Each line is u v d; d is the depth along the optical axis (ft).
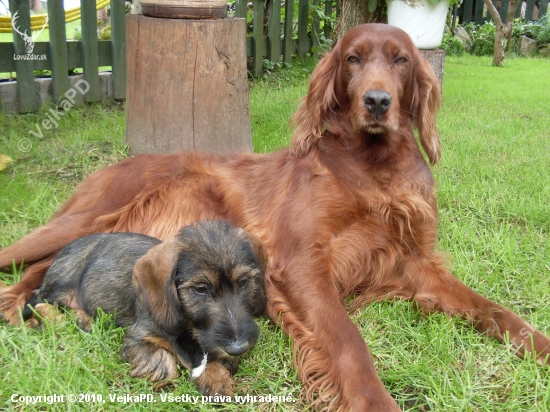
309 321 3.26
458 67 13.23
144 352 2.97
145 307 2.93
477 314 3.44
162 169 4.14
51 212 4.39
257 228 3.80
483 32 16.93
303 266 3.44
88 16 6.97
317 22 11.18
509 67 13.60
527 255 4.09
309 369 3.08
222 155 4.27
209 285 2.83
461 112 7.90
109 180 4.07
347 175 3.65
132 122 5.16
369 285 3.75
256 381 3.02
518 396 2.91
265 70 9.70
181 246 2.88
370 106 3.49
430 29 7.03
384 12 8.07
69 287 3.44
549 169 5.63
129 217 4.02
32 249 3.77
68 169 5.10
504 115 7.88
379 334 3.36
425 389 2.97
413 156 3.82
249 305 2.95
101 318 3.18
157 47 4.87
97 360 3.00
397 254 3.73
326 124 3.81
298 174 3.75
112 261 3.35
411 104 3.87
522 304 3.66
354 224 3.64
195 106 4.99
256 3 9.20
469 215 4.72
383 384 2.94
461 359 3.17
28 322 3.29
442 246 4.22
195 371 2.92
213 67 4.96
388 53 3.68
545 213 4.62
